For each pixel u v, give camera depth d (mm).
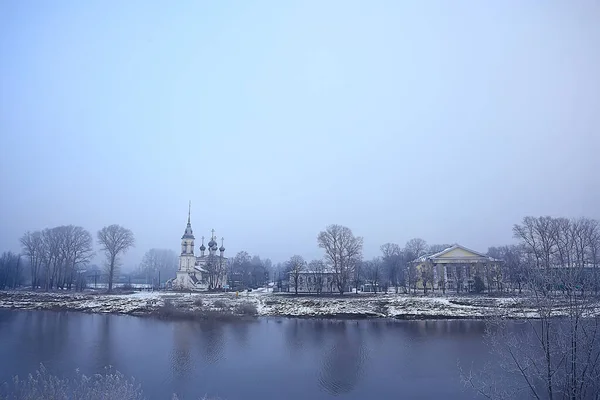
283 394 38062
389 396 37406
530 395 27078
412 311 83750
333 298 102062
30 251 134125
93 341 59406
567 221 93375
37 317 82688
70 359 49406
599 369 21266
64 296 107188
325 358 50156
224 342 59219
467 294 106812
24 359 49312
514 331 35188
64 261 132750
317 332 67062
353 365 47094
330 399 36781
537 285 23562
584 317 21188
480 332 65500
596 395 21266
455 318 79812
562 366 22094
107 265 146000
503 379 32719
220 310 84625
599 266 26047
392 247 184125
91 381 39781
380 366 46656
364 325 74125
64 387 31297
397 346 56344
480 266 123000
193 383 40969
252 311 84812
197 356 51125
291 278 138500
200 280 152500
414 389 38969
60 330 68000
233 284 152250
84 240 133250
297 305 90375
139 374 43781
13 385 37375
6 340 59875
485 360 47281
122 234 130000
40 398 27594
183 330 68562
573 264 23219
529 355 23734
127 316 83625
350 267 116062
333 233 115188
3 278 135375
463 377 41312
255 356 51344
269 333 66375
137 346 56438
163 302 93438
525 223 100062
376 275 121500
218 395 37719
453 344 56969
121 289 136375
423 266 133375
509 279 113188
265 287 167125
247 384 40781
